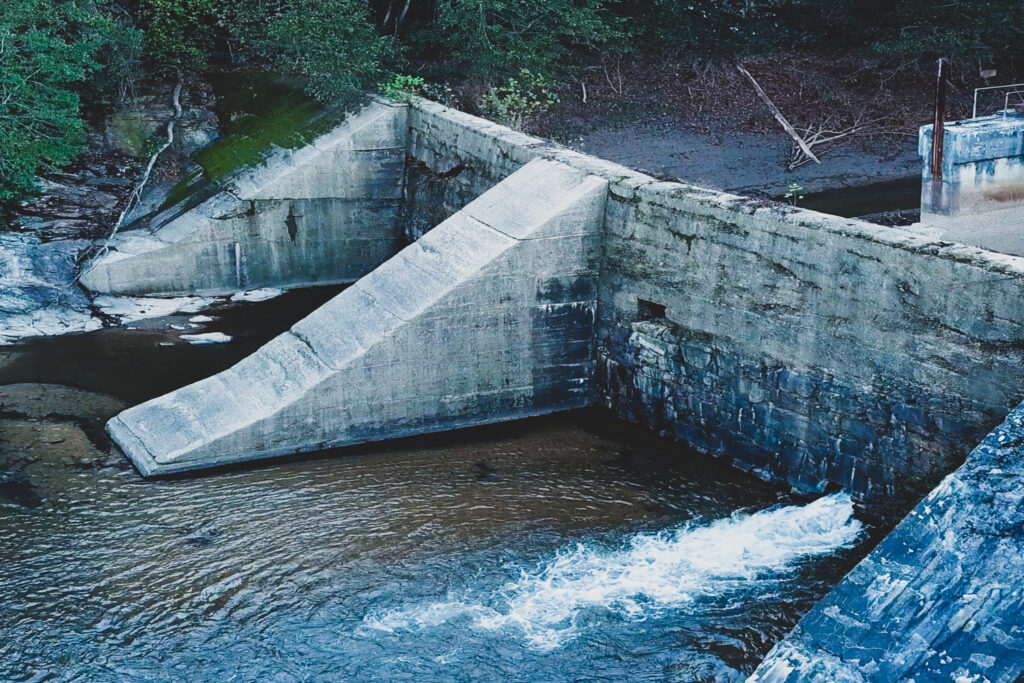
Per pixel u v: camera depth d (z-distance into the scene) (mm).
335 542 13641
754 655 11703
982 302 12383
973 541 10461
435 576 13031
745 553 13484
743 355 15203
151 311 20406
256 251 21453
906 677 9555
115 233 21125
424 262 16516
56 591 12703
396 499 14594
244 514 14211
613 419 17172
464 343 16250
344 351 15766
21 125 21656
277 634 12070
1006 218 16797
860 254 13484
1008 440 11344
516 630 12117
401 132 21906
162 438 15344
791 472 14977
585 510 14406
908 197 21656
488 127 19812
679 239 15664
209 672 11508
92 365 18375
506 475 15297
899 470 13695
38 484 14789
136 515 14172
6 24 21203
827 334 14094
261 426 15414
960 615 9938
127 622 12234
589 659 11664
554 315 16797
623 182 16344
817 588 12781
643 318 16625
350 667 11562
